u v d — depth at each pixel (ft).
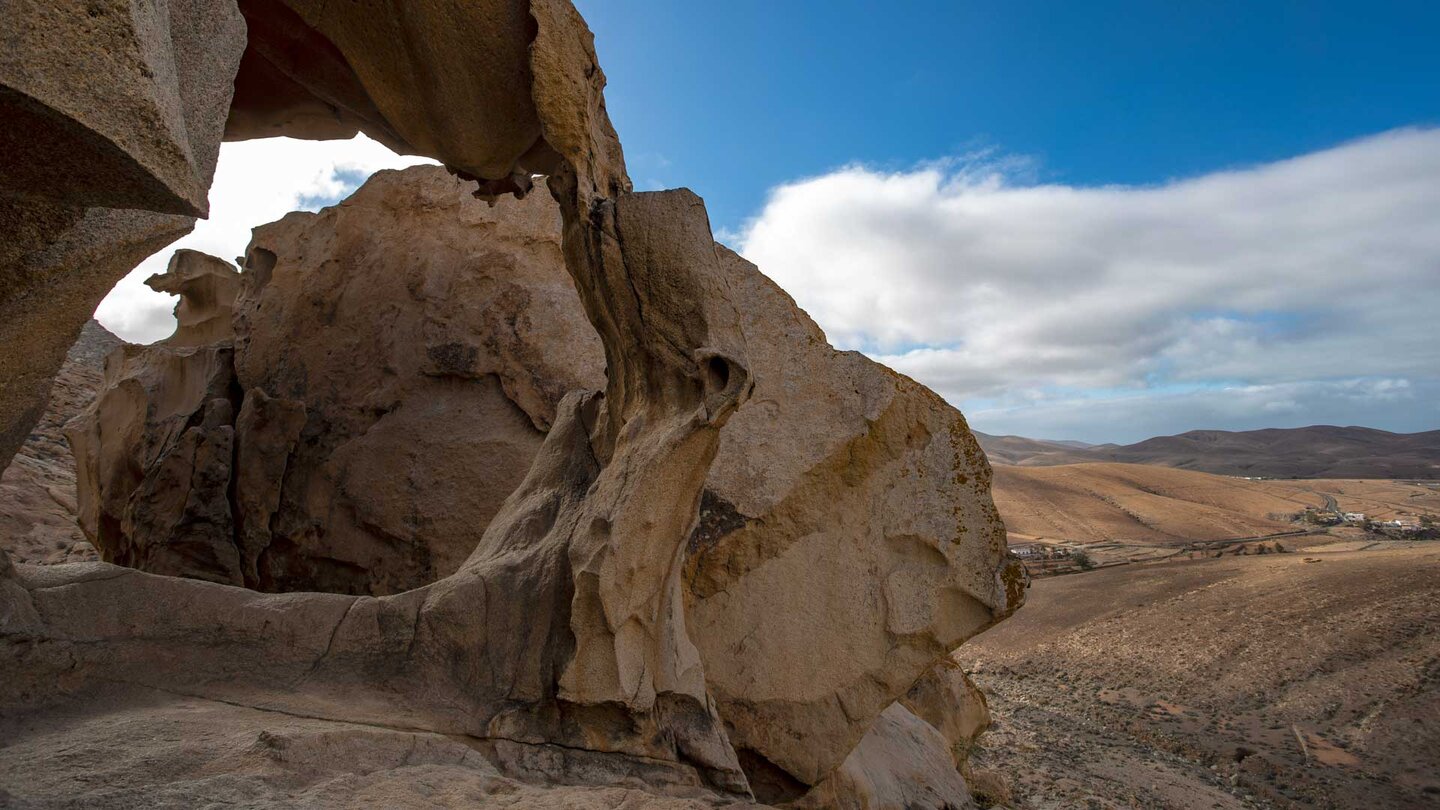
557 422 18.33
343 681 12.98
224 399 30.83
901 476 18.38
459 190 31.19
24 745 9.56
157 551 28.32
